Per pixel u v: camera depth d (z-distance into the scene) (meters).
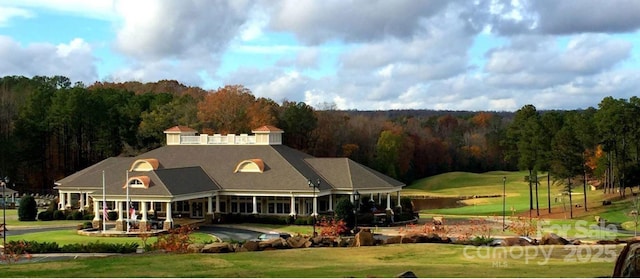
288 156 82.75
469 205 109.94
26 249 48.66
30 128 118.56
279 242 41.50
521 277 28.31
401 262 34.75
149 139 119.12
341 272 30.31
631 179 97.12
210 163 82.06
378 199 86.00
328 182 78.50
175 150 86.88
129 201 66.81
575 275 28.88
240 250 40.06
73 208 82.12
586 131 94.94
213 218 74.31
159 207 80.06
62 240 59.22
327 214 76.25
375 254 37.72
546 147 89.06
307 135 136.00
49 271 31.48
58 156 125.88
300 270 31.23
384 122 174.75
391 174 147.25
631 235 59.19
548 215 86.44
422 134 185.12
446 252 38.28
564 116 127.31
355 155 148.50
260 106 127.25
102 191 68.31
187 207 79.25
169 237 46.03
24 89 149.25
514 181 155.00
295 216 73.50
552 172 87.19
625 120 97.56
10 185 115.38
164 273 30.83
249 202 78.00
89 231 64.56
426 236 44.22
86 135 125.06
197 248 41.00
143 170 76.81
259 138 84.44
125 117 121.75
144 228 65.62
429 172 176.50
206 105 121.56
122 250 49.34
